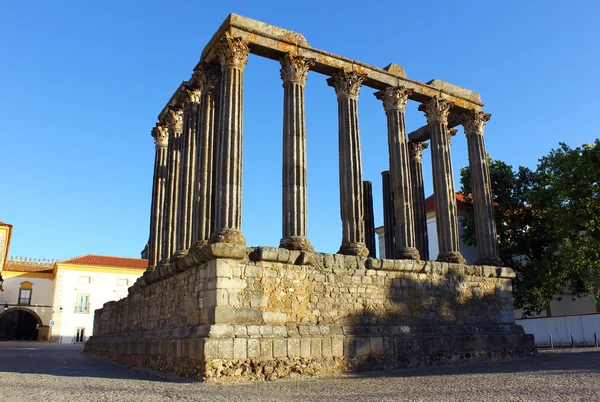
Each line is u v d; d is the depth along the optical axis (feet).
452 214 83.51
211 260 57.98
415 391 41.93
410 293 71.61
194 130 79.71
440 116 86.79
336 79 76.84
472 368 63.36
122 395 40.01
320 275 64.18
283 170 68.33
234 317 55.88
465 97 91.61
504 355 76.07
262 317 57.88
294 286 61.57
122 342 82.43
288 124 69.00
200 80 73.77
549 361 68.95
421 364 66.74
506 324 80.69
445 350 69.77
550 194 111.65
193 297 61.16
